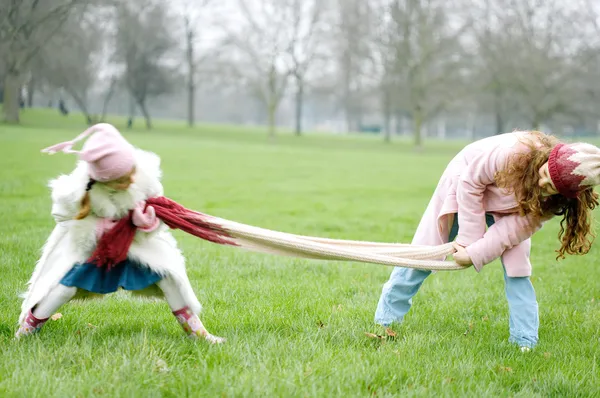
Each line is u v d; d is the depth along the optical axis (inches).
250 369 144.6
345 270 291.6
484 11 2036.2
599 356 174.4
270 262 299.0
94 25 2249.0
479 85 1995.6
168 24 2514.8
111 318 189.6
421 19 2004.2
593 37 1930.4
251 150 1371.8
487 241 173.0
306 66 2511.1
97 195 153.0
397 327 188.9
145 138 1609.3
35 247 294.2
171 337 168.6
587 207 167.2
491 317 215.2
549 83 1872.5
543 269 321.1
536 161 164.9
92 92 3597.4
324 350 159.2
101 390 129.4
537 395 141.6
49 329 171.3
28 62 1898.4
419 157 1482.5
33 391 126.8
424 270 184.4
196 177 753.6
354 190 700.0
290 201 581.0
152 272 160.9
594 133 2763.3
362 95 2760.8
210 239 166.6
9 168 687.1
